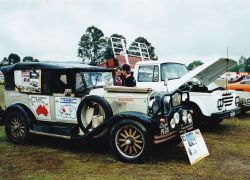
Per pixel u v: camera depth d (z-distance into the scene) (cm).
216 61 799
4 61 5591
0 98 1688
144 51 1316
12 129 695
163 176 493
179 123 586
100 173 508
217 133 809
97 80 656
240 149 647
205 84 934
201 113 802
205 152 598
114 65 1093
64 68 618
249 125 922
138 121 536
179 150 639
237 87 1087
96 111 604
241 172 510
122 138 561
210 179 479
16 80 695
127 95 582
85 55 5441
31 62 682
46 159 584
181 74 976
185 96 800
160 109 545
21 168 535
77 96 619
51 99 651
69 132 610
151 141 536
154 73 925
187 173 506
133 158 548
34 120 679
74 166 543
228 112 808
